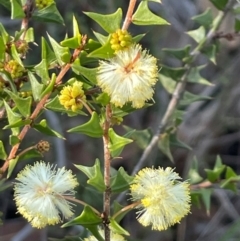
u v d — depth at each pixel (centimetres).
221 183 22
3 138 33
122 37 14
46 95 15
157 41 39
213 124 38
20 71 16
